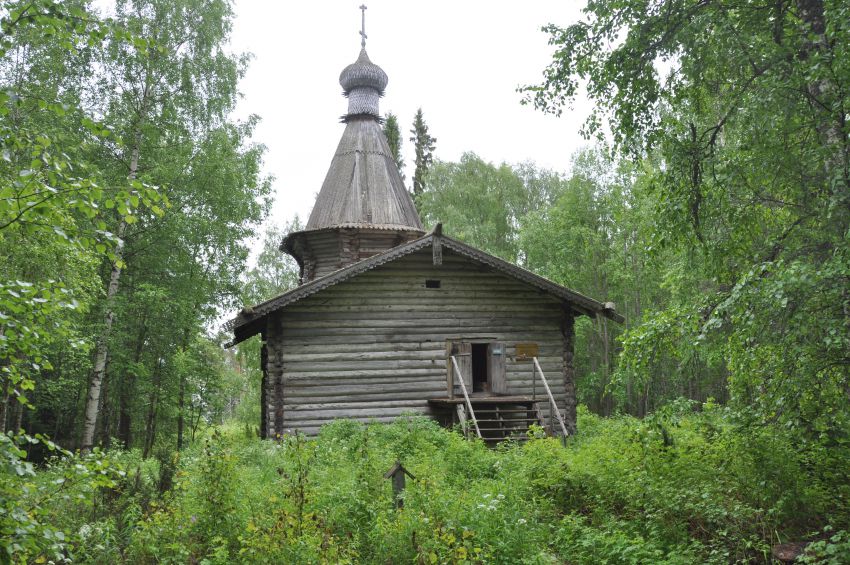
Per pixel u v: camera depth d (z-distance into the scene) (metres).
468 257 17.67
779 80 8.16
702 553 7.88
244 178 23.02
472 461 12.05
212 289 23.17
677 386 31.42
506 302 18.80
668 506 8.51
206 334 24.19
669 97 10.28
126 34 5.48
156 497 8.66
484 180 42.41
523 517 8.51
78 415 26.41
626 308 36.53
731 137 10.55
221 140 21.70
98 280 15.19
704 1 9.30
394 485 8.12
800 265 6.94
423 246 17.56
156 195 5.31
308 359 17.34
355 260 24.03
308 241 24.92
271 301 16.56
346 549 6.71
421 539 6.80
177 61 21.39
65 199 4.98
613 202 34.16
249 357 33.31
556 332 19.05
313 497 8.05
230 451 8.34
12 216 4.84
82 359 19.38
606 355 35.31
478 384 20.52
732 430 9.33
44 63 18.52
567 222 36.06
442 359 18.11
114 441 18.06
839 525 7.96
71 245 5.30
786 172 8.90
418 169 48.31
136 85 21.03
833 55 7.42
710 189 9.39
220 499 7.57
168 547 6.93
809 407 8.11
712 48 9.48
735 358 8.52
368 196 25.50
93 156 20.17
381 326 17.89
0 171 6.86
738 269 9.75
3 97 4.97
